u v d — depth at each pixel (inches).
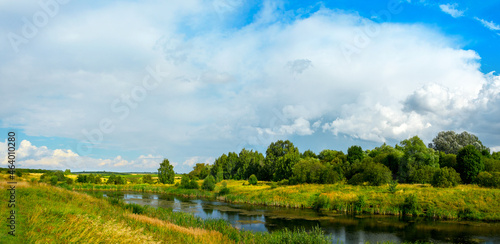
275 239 978.7
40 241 545.6
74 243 587.8
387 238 1302.9
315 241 909.2
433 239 1280.8
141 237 717.3
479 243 1222.3
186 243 846.5
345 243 1219.9
